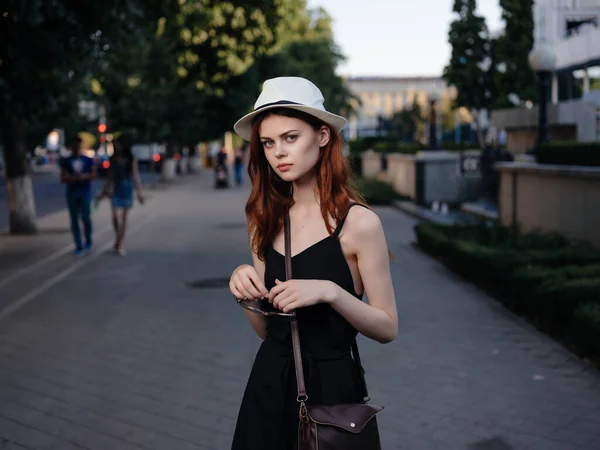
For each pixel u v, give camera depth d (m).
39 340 7.35
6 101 11.51
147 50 31.14
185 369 6.32
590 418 5.00
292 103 2.37
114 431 4.93
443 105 68.19
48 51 10.82
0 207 25.81
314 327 2.44
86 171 13.25
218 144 75.75
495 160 20.38
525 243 11.05
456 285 10.05
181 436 4.83
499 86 26.84
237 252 13.78
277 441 2.46
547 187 12.23
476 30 27.41
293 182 2.51
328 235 2.44
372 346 7.00
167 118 37.88
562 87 41.91
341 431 2.35
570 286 7.06
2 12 9.95
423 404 5.36
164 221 20.08
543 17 45.72
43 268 11.88
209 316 8.36
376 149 34.03
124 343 7.20
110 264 12.31
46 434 4.89
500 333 7.36
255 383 2.52
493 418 5.05
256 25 19.86
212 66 21.92
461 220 18.03
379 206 24.53
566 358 6.43
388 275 2.46
